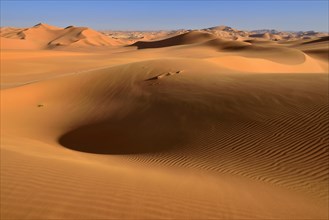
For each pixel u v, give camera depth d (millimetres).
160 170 8562
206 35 109438
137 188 5645
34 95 20531
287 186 7922
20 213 4250
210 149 10852
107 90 20531
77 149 12695
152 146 12078
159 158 10453
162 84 19438
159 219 4555
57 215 4285
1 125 15234
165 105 15727
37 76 35812
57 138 14047
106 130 14438
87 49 115500
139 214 4609
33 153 8078
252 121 12242
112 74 23234
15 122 16016
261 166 9328
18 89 21078
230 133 11742
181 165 9648
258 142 10828
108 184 5641
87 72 24859
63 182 5457
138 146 12328
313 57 65688
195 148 11086
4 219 4070
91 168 6812
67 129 15266
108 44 151250
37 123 16156
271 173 8836
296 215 5688
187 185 6441
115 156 10898
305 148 10039
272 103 13430
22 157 6910
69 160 7770
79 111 17828
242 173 8859
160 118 14477
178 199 5395
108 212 4539
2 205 4418
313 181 8234
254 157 9953
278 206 6008
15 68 40375
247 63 39875
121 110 16844
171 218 4656
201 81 18906
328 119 11414
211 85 17609
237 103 14047
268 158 9781
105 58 56062
